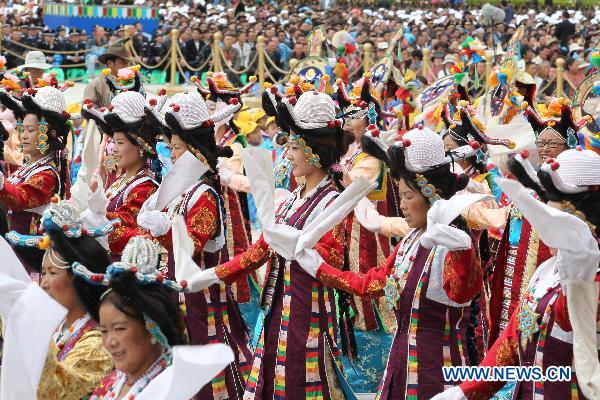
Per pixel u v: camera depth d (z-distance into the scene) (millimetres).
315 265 10328
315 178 11047
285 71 39844
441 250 9547
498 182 7859
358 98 15625
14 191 13859
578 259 7777
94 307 7621
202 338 11641
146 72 42250
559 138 12617
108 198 12562
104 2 51281
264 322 11094
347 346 11398
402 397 9758
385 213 16031
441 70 36875
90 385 7684
